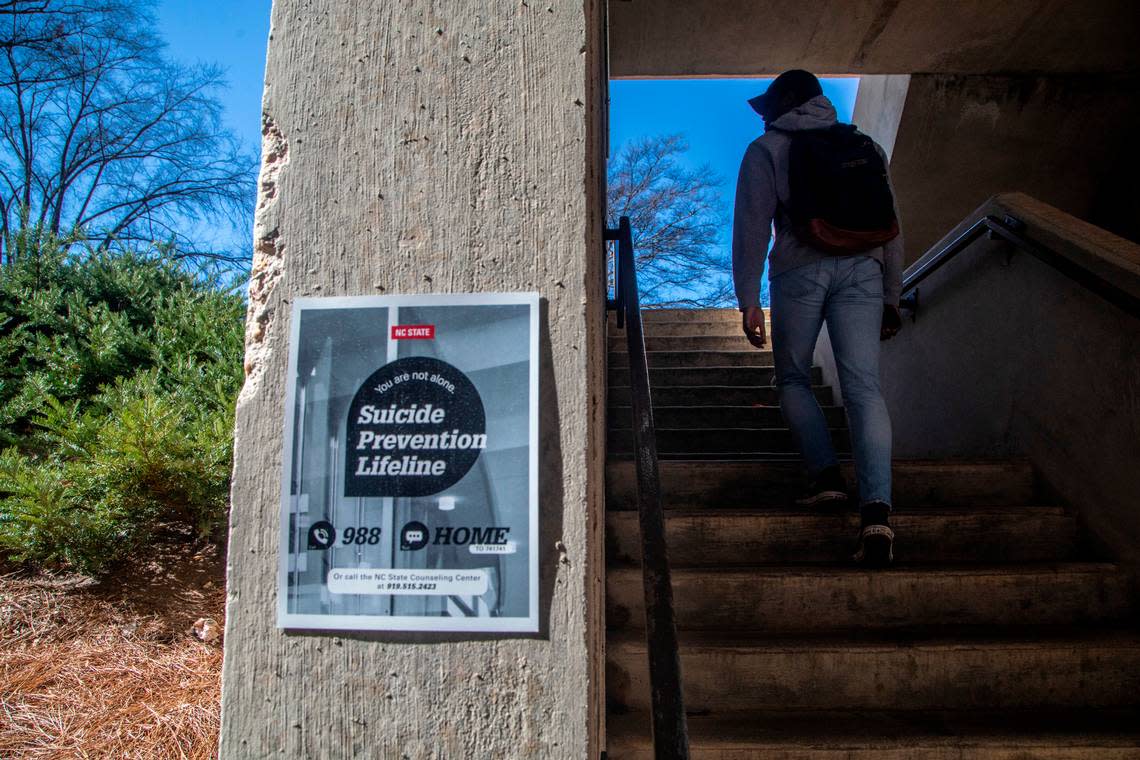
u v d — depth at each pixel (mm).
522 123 1158
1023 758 2006
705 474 3275
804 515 2871
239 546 1098
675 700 1144
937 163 6148
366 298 1119
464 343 1104
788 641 2367
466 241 1137
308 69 1188
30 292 4793
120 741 2207
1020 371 3369
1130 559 2664
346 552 1073
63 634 2740
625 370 5656
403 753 1053
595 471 1387
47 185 14109
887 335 3098
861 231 2697
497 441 1080
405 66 1179
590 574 1094
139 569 3152
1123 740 2037
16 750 2146
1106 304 2814
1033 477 3236
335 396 1101
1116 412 2762
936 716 2219
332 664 1067
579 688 1048
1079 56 5406
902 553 2885
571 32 1177
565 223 1131
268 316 1142
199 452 3230
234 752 1066
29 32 12945
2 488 3094
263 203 1168
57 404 3545
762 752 2002
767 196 2812
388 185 1155
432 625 1057
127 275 5273
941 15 4965
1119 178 6141
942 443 4105
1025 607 2570
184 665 2615
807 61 5496
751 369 5723
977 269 3752
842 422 5070
